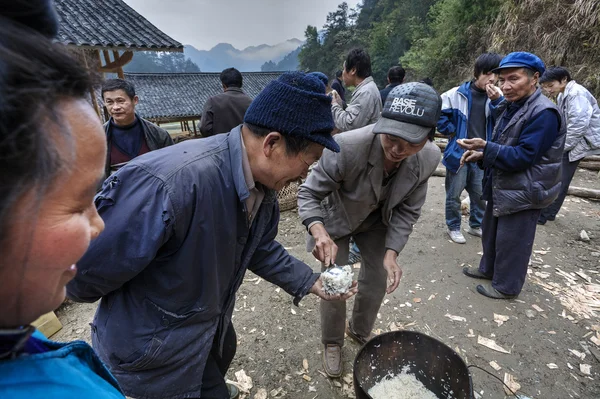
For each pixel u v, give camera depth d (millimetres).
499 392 2033
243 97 3949
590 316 2621
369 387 1722
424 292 2951
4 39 272
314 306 2791
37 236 331
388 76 4543
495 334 2477
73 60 317
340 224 1909
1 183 272
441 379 1715
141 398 1124
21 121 264
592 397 1994
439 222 4246
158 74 20875
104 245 850
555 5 8219
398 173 1664
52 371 402
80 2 7164
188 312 1064
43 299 388
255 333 2514
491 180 2752
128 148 2877
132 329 1043
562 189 3945
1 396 349
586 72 7285
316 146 983
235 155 992
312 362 2260
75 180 346
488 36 11656
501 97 3053
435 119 1378
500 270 2760
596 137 3783
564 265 3305
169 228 878
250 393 2051
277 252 1452
